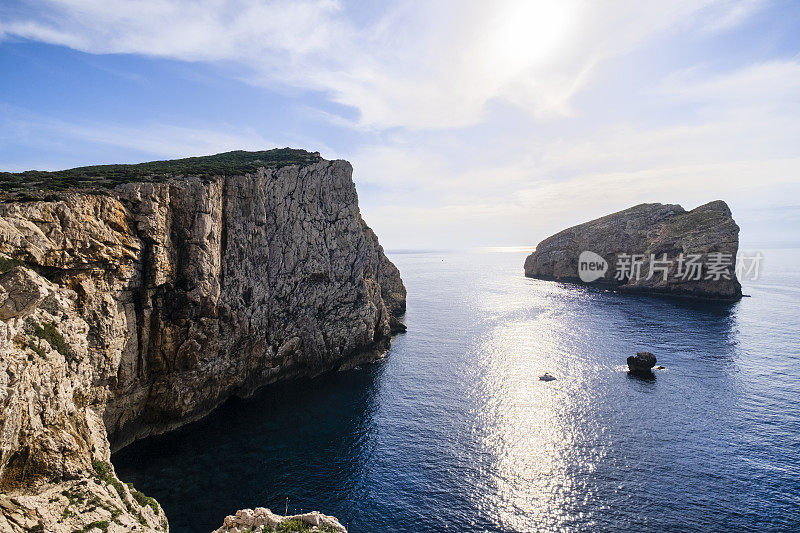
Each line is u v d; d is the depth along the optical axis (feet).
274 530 84.84
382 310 304.30
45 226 114.83
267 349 207.21
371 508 120.88
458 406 193.77
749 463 140.15
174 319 161.89
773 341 293.23
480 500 124.26
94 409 127.44
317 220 246.68
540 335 327.26
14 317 73.56
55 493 75.56
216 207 179.63
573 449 152.05
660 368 240.53
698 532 109.09
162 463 141.69
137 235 148.56
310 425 173.78
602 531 110.11
